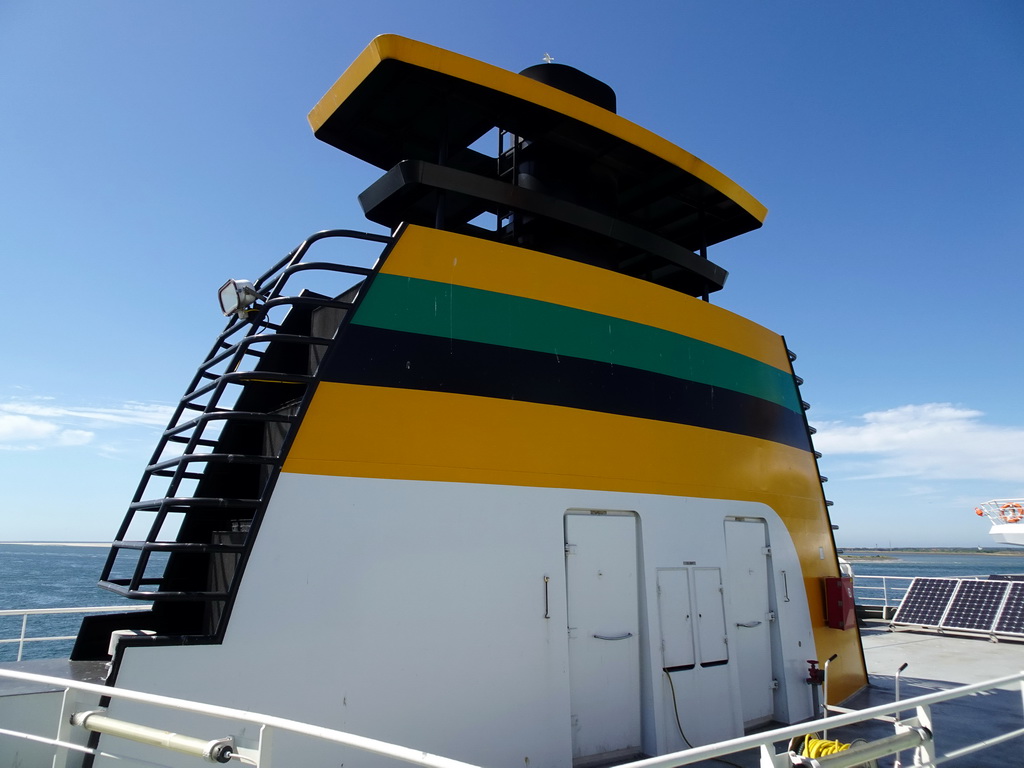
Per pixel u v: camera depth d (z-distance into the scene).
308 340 4.17
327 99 5.80
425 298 4.70
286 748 3.64
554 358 5.26
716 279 7.34
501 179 7.14
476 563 4.48
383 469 4.24
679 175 6.93
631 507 5.44
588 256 6.70
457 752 4.16
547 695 4.62
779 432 7.39
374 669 3.97
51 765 3.38
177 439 4.75
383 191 5.59
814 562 7.54
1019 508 17.27
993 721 6.88
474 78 5.26
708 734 5.57
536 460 4.95
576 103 5.83
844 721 3.22
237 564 3.71
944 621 12.86
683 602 5.68
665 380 6.06
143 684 3.39
